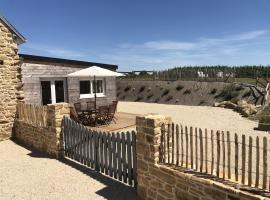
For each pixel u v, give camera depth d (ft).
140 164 21.80
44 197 22.59
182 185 18.44
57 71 51.90
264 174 15.23
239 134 40.34
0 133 42.09
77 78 55.62
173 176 19.02
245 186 15.88
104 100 61.00
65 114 33.17
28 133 39.17
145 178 21.44
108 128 43.96
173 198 19.17
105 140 26.89
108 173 26.99
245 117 56.65
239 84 95.86
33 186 24.77
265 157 15.16
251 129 44.14
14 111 43.32
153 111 69.36
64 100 53.57
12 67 43.09
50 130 33.45
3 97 42.22
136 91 120.06
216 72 110.73
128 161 24.40
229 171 17.01
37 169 29.04
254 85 91.97
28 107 39.22
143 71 131.54
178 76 119.85
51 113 32.94
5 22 41.78
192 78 115.03
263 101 76.74
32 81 48.16
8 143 40.70
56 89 52.24
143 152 21.40
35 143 37.47
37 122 37.11
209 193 16.75
